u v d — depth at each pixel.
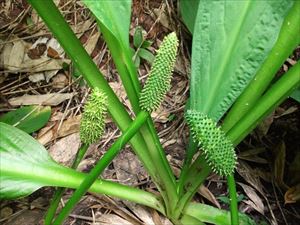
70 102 0.44
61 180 0.30
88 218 0.36
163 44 0.26
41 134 0.42
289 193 0.39
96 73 0.30
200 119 0.26
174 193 0.34
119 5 0.28
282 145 0.41
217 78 0.31
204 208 0.35
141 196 0.35
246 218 0.35
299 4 0.28
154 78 0.26
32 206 0.37
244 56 0.30
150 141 0.31
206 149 0.27
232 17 0.30
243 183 0.41
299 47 0.50
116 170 0.40
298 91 0.37
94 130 0.28
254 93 0.31
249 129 0.31
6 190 0.30
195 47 0.31
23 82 0.45
